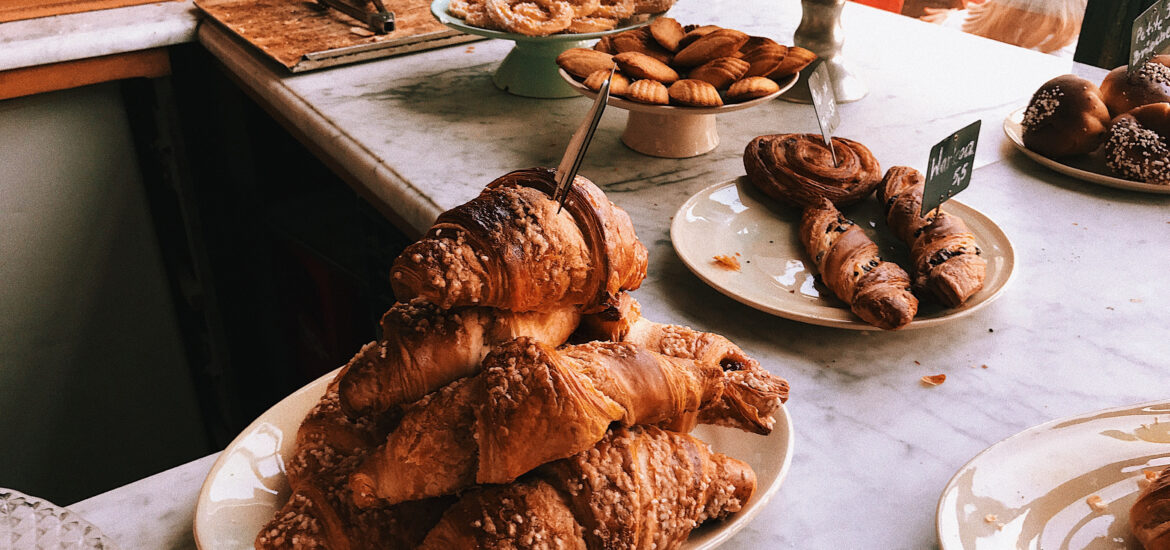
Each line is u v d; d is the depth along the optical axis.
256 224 1.55
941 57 1.35
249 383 1.75
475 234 0.58
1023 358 0.79
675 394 0.58
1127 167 0.99
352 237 1.36
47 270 1.49
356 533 0.57
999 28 1.70
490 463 0.53
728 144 1.12
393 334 0.60
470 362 0.60
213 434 1.80
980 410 0.74
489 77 1.28
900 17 1.52
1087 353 0.79
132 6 1.45
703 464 0.59
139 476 1.73
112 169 1.48
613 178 1.04
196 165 1.53
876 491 0.68
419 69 1.30
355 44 1.29
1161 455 0.67
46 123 1.39
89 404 1.61
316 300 1.48
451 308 0.60
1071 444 0.68
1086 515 0.64
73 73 1.35
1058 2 1.61
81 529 0.54
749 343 0.81
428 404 0.56
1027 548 0.63
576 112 1.19
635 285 0.65
